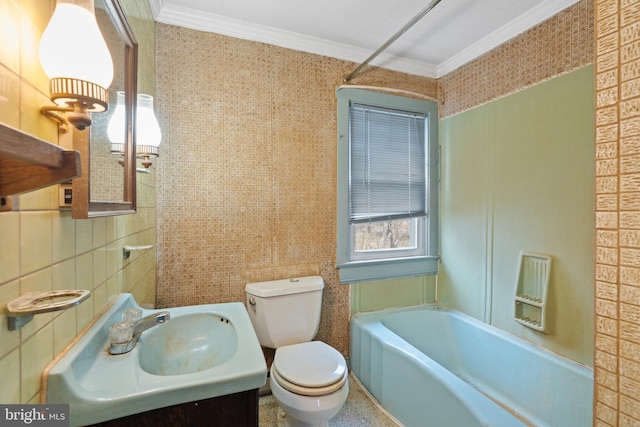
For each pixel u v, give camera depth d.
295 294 1.73
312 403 1.23
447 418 1.31
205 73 1.67
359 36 1.88
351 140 2.07
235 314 1.24
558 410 1.47
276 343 1.69
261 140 1.80
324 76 1.96
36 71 0.58
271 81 1.82
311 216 1.93
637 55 0.48
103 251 0.92
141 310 1.05
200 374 0.77
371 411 1.71
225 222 1.73
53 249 0.65
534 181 1.65
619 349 0.50
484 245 1.95
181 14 1.60
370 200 2.14
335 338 2.04
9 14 0.51
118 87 0.93
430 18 1.69
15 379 0.53
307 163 1.92
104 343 0.85
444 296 2.27
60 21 0.57
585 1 1.42
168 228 1.62
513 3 1.56
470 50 2.01
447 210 2.24
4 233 0.50
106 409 0.65
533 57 1.65
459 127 2.13
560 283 1.53
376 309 2.15
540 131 1.62
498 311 1.85
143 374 0.75
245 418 0.80
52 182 0.42
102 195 0.81
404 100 2.19
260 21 1.71
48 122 0.62
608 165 0.52
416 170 2.28
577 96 1.46
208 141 1.68
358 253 2.14
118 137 0.94
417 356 1.54
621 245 0.50
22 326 0.54
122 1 1.03
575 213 1.47
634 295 0.48
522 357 1.65
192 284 1.67
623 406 0.50
